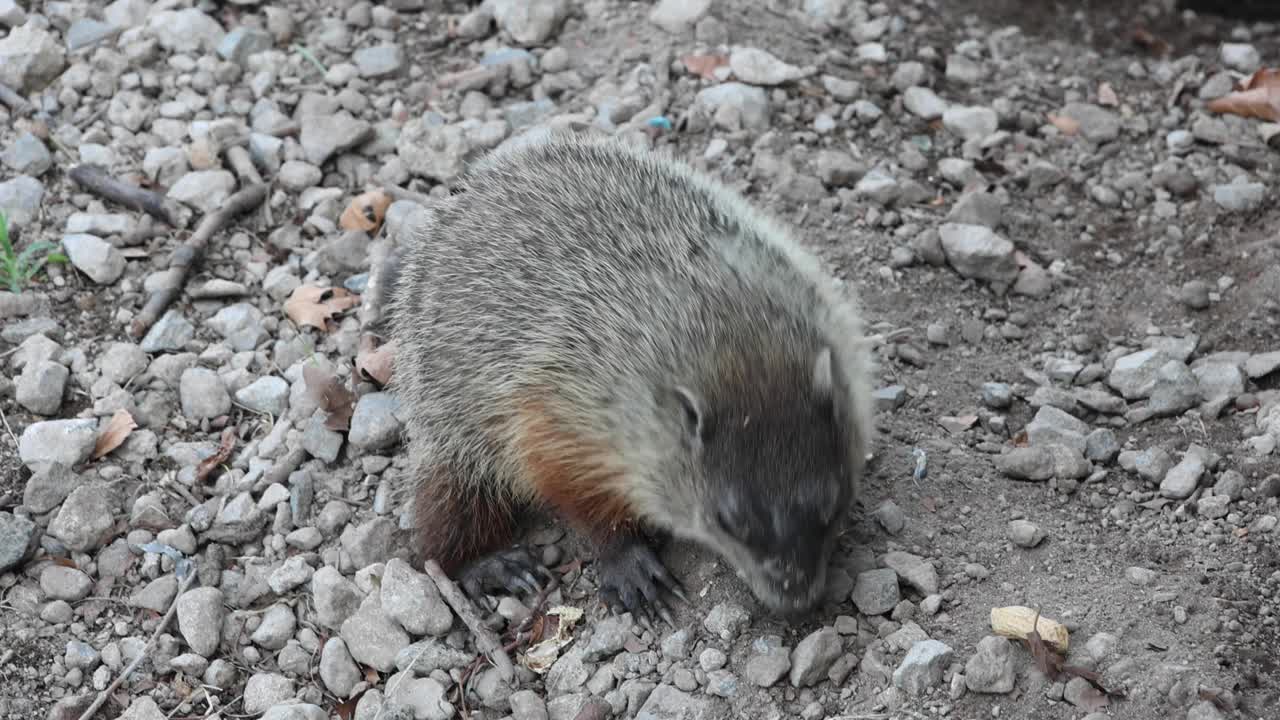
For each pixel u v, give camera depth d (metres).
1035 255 1.75
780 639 1.47
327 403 1.63
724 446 1.41
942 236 1.73
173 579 1.54
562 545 1.58
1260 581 1.48
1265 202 1.76
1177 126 1.87
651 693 1.47
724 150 1.81
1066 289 1.72
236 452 1.63
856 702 1.44
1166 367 1.62
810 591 1.40
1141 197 1.79
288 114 1.86
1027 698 1.43
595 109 1.86
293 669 1.51
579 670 1.49
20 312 1.68
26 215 1.75
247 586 1.55
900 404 1.63
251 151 1.82
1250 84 1.88
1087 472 1.56
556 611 1.53
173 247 1.74
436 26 1.96
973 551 1.51
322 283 1.73
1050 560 1.51
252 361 1.68
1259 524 1.51
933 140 1.85
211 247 1.75
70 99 1.84
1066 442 1.58
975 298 1.72
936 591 1.49
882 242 1.75
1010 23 1.99
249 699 1.49
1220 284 1.71
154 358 1.67
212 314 1.71
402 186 1.81
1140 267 1.74
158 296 1.70
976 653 1.44
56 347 1.66
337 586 1.53
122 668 1.51
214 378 1.65
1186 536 1.52
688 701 1.46
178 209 1.76
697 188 1.57
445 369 1.54
